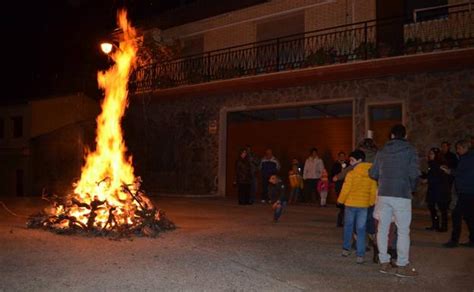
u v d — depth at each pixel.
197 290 5.57
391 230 6.82
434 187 10.03
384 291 5.65
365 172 7.24
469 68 13.81
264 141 18.47
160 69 22.67
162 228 9.85
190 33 22.31
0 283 5.66
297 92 17.36
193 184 20.25
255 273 6.41
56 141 24.95
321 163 16.02
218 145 19.55
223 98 19.55
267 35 19.55
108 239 8.83
